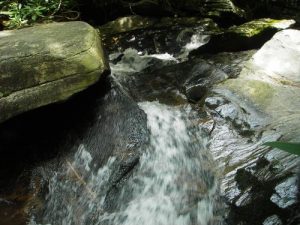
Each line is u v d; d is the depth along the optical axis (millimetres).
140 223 2463
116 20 4746
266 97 3002
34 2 5117
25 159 2877
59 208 2646
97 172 2730
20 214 2619
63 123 2971
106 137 2889
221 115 2922
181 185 2572
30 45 2941
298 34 3715
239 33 4074
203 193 2441
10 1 5219
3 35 3361
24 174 2822
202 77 3549
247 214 2139
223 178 2412
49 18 4984
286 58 3477
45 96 2695
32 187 2766
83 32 3211
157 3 4809
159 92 3473
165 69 3914
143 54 4363
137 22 4719
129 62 4223
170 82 3617
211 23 4609
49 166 2855
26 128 2797
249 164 2414
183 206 2461
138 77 3793
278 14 5359
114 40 4477
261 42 4109
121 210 2537
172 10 4867
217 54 4109
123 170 2648
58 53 2836
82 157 2855
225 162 2527
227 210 2238
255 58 3576
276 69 3375
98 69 2895
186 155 2738
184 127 2941
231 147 2635
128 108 3041
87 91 2900
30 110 2654
